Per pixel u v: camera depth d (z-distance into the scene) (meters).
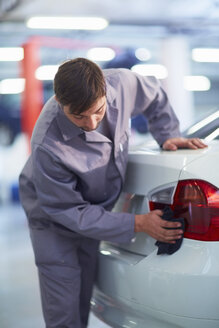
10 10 5.74
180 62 8.50
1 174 9.27
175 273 1.65
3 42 7.85
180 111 8.64
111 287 1.92
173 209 1.73
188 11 6.46
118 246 1.98
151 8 6.30
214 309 1.63
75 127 1.75
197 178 1.68
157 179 1.78
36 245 2.03
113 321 1.92
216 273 1.61
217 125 2.44
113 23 6.25
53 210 1.87
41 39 7.70
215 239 1.64
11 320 2.92
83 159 1.82
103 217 1.81
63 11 5.86
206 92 12.58
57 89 1.58
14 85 10.40
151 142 2.47
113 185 1.95
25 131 8.38
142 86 2.06
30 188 2.02
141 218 1.78
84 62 1.58
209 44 9.10
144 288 1.75
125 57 9.18
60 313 2.01
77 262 2.03
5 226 6.39
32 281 3.73
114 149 1.87
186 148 2.01
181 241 1.69
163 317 1.71
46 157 1.78
